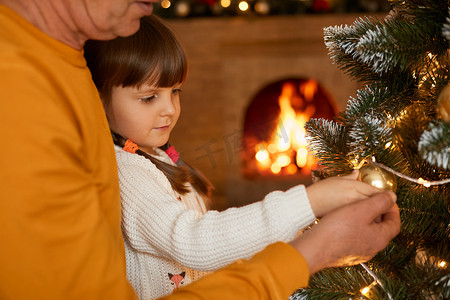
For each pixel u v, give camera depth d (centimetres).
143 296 72
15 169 40
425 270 60
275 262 47
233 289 45
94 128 53
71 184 43
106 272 44
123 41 73
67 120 45
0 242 40
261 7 268
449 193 66
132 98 75
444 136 49
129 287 48
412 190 65
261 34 274
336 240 51
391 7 75
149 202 68
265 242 57
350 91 278
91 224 44
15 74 42
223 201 290
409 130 71
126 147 76
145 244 68
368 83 74
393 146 66
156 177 74
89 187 45
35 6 50
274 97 317
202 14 276
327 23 267
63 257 42
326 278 66
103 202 54
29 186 40
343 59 71
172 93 81
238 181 294
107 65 73
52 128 43
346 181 57
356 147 65
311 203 57
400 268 67
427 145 49
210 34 278
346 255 52
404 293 59
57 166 42
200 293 45
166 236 64
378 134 63
